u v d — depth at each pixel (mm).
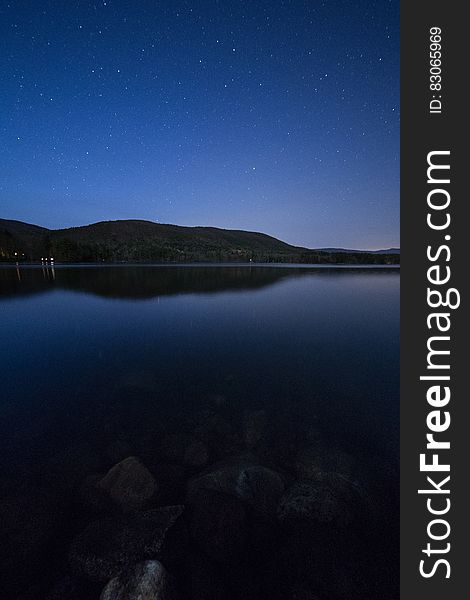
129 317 22891
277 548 4203
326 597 3635
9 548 4043
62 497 5059
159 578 3502
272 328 19469
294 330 18906
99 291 39062
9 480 5449
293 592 3682
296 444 6785
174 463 6039
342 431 7387
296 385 10430
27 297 33062
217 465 5672
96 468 5848
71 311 25266
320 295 37125
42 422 7684
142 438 6984
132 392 9719
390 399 9320
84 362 12836
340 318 22672
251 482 5113
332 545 4250
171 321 21484
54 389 9922
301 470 5699
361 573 3902
